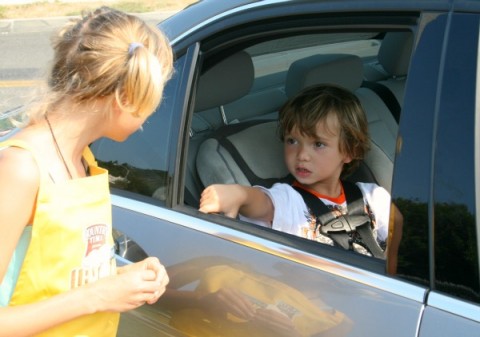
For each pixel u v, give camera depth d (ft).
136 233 6.15
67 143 4.50
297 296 5.12
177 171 6.10
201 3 6.37
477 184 4.41
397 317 4.60
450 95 4.57
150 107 4.46
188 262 5.78
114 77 4.28
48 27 36.96
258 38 6.01
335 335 4.87
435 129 4.59
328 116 6.93
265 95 9.14
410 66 4.79
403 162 4.69
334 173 7.25
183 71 6.17
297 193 7.02
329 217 7.11
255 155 7.43
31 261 4.41
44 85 4.49
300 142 7.10
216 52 6.24
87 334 4.78
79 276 4.58
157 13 38.52
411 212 4.63
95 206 4.58
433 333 4.42
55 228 4.37
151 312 6.16
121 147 6.50
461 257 4.41
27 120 4.55
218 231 5.69
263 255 5.38
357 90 9.15
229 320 5.55
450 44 4.64
